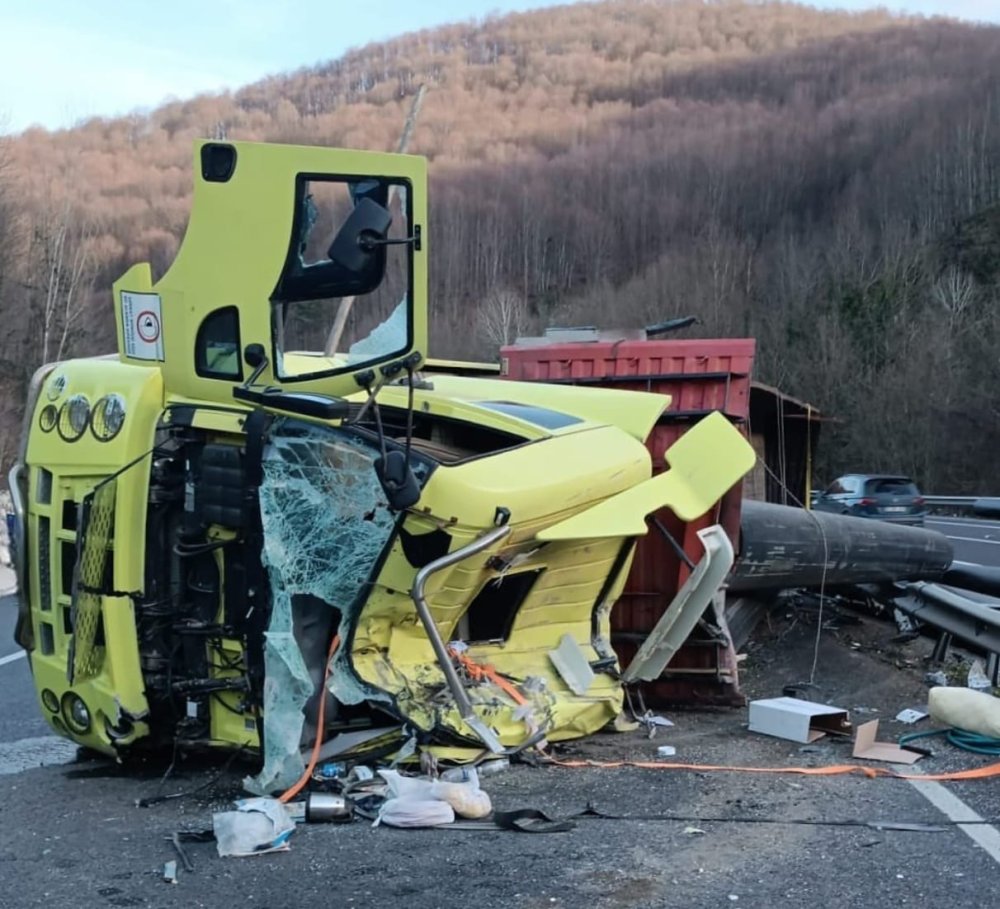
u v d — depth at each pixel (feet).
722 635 24.02
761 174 241.96
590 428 20.58
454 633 19.30
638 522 19.53
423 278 16.40
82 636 18.44
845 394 167.84
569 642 20.57
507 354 27.58
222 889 13.50
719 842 14.75
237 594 17.56
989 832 14.98
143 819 16.69
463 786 16.29
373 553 17.12
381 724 18.22
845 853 14.25
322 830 15.65
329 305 17.95
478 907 12.71
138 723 18.28
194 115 180.96
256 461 17.10
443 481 16.85
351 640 17.60
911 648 29.55
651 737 21.21
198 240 17.39
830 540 27.89
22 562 20.31
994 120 225.56
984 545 73.26
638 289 202.90
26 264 127.13
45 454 19.74
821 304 185.98
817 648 29.40
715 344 25.54
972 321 167.84
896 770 18.44
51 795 18.43
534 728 18.65
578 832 15.29
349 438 17.04
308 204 16.88
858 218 211.82
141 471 18.12
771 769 18.53
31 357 123.34
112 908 13.03
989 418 152.56
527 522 17.85
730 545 21.16
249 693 17.47
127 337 18.99
